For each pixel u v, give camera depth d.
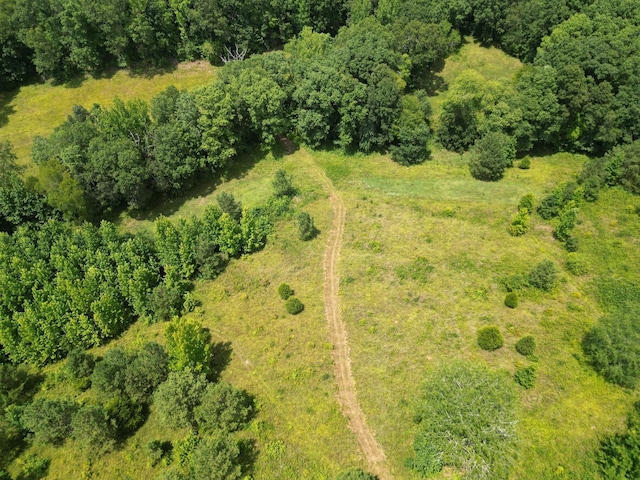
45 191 64.44
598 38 73.44
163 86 93.06
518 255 55.72
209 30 93.56
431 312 50.16
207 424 41.53
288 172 74.56
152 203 72.50
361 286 54.28
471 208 63.31
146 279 55.62
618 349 43.00
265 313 53.22
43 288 55.34
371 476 38.16
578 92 69.44
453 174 71.75
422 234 59.66
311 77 72.88
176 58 98.62
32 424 42.12
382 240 59.72
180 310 54.59
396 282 53.94
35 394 47.91
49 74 94.50
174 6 91.50
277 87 73.25
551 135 74.38
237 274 58.50
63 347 51.28
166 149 66.75
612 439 38.47
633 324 44.69
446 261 55.53
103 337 52.53
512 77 86.75
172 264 58.09
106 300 51.78
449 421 37.44
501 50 100.00
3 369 46.81
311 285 55.50
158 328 53.59
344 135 75.12
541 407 41.47
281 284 55.66
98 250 57.56
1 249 57.62
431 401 39.03
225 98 70.12
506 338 47.06
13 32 88.44
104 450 41.41
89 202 66.94
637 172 62.72
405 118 73.12
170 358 45.97
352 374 46.06
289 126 78.62
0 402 45.34
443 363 42.78
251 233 60.00
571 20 82.31
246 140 78.81
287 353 48.59
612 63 70.56
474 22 99.06
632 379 42.06
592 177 64.25
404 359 46.25
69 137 66.31
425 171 72.88
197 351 45.31
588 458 38.25
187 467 40.22
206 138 70.19
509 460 36.56
